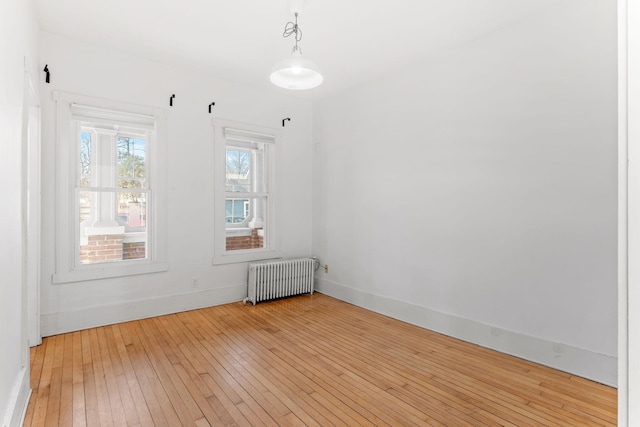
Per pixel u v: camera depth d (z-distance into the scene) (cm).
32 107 301
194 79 414
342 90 465
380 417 208
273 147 487
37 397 223
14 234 187
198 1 273
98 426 196
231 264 449
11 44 178
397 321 386
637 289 65
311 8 278
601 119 249
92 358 281
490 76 313
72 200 344
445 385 246
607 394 234
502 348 303
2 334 158
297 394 232
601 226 250
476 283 324
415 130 378
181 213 407
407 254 386
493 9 276
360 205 444
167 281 398
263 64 393
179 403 220
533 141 285
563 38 267
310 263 497
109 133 371
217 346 309
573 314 263
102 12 289
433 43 333
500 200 306
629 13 67
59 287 333
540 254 281
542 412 214
